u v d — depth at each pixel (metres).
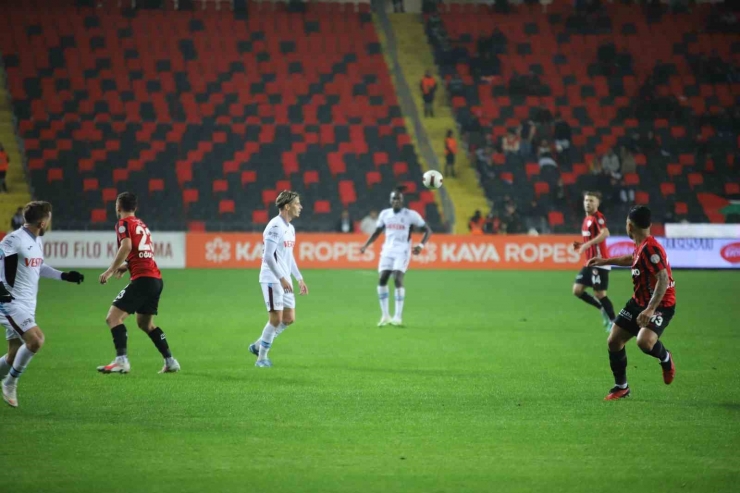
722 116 144.25
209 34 151.25
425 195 128.38
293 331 53.56
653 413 29.78
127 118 134.88
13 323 30.09
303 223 121.19
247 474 22.45
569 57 156.75
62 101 135.50
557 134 135.75
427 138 138.75
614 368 32.25
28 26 147.00
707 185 133.62
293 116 139.38
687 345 47.62
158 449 24.80
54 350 44.59
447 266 112.69
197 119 136.62
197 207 121.50
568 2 168.75
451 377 37.03
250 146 132.00
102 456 24.06
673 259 111.88
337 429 27.27
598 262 32.78
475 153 133.88
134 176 124.50
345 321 59.16
